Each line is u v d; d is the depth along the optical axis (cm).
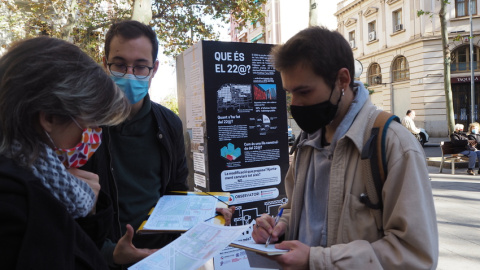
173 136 222
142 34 203
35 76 94
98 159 188
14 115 94
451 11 2225
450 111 1109
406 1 2373
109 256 173
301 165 162
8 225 86
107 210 129
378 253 122
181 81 351
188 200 192
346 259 122
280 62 139
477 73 2259
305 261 125
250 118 306
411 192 121
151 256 131
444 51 1099
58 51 100
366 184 131
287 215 173
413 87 2358
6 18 905
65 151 108
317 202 151
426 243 116
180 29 1156
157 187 211
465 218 544
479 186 798
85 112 100
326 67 132
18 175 91
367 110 140
